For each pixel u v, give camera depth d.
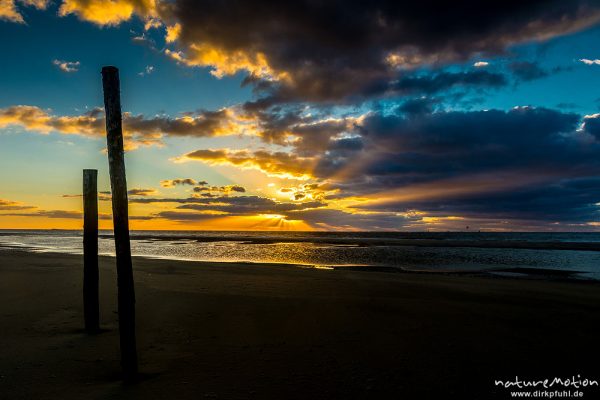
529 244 47.78
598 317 8.68
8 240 59.16
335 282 13.45
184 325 7.55
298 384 4.73
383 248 40.66
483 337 6.99
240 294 10.79
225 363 5.44
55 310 8.64
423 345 6.46
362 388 4.67
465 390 4.70
